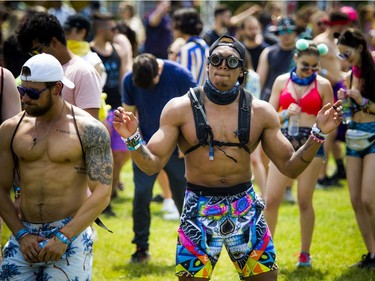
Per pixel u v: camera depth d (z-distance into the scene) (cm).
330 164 2145
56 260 688
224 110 766
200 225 758
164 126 770
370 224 1073
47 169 708
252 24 1933
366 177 1065
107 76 1545
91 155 712
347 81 1116
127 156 1548
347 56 1080
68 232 689
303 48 1101
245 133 760
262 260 760
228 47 759
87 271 723
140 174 1154
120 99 1574
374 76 1062
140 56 1142
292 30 1579
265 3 3472
